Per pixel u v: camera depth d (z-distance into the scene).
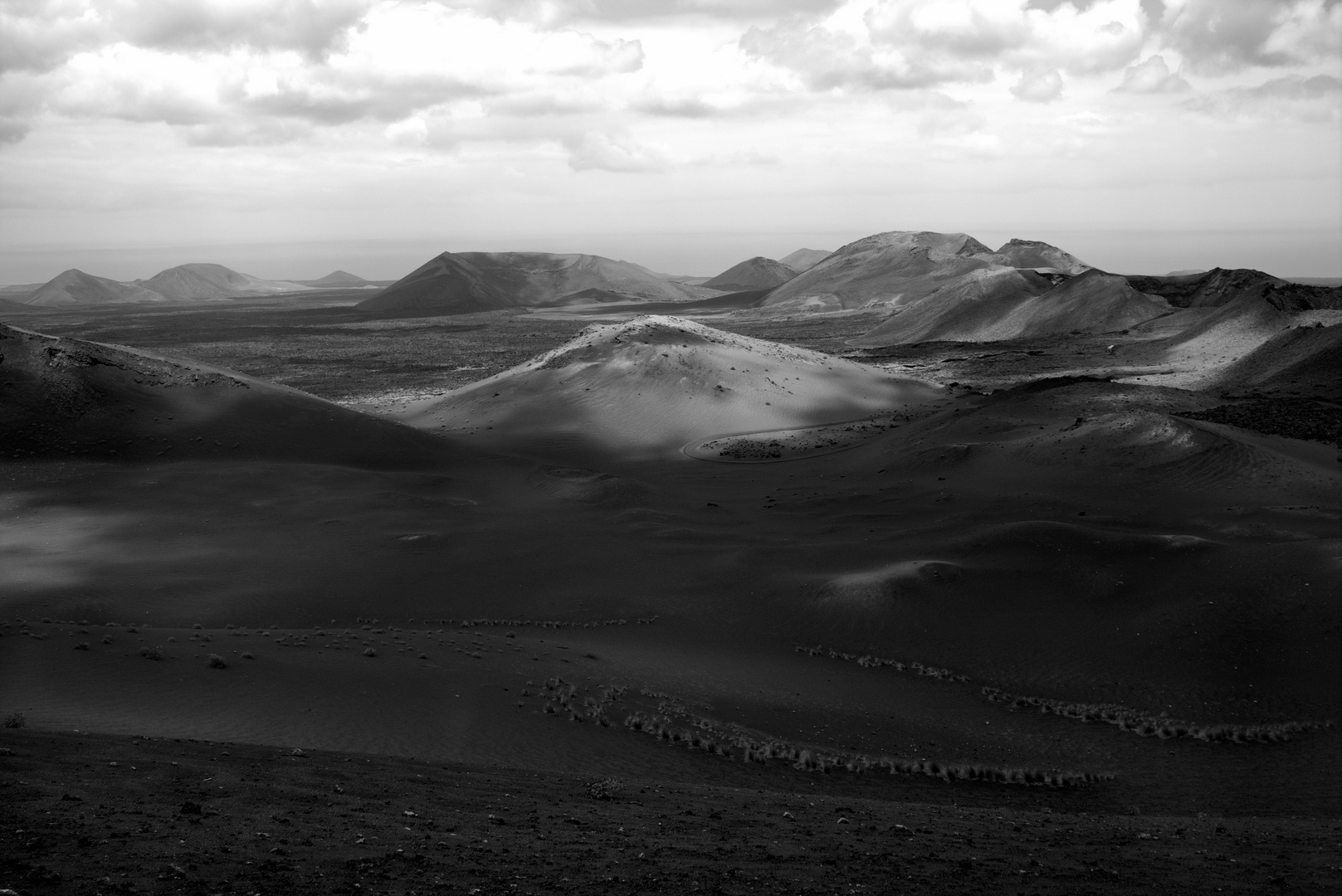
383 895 13.87
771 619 57.78
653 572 67.38
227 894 13.23
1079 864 20.08
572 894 14.80
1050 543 64.06
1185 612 54.41
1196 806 33.75
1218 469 85.38
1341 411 119.50
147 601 57.44
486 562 69.56
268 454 99.88
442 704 34.75
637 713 37.25
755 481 105.12
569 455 121.62
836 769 33.78
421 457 107.75
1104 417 99.44
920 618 55.91
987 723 42.78
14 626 40.69
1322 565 57.59
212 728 28.66
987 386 180.62
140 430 98.81
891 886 16.80
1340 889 19.23
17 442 92.50
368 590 63.19
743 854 18.41
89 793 17.30
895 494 88.94
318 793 19.80
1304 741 41.34
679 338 160.75
